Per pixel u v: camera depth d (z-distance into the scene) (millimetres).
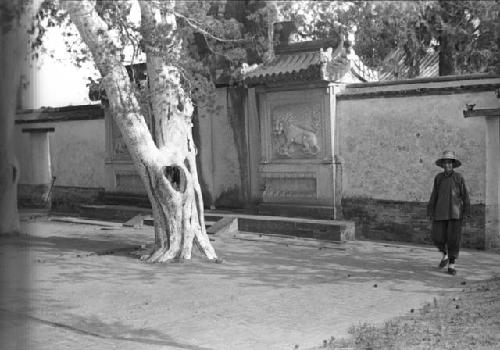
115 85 10234
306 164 13695
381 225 12797
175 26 11750
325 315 6844
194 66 11227
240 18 15383
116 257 11031
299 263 10188
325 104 13352
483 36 15969
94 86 10789
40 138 20172
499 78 11109
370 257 10695
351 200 13234
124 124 10367
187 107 10875
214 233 13359
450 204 9180
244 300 7613
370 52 17641
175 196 10492
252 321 6641
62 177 19938
